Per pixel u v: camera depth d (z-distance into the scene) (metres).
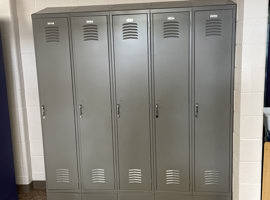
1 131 3.04
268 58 2.93
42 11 3.00
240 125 2.67
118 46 2.88
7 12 3.25
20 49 3.41
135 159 3.05
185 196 3.05
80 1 3.29
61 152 3.13
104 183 3.13
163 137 2.97
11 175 3.24
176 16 2.78
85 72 2.96
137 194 3.11
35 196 3.46
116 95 2.96
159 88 2.90
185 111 2.91
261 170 2.75
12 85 3.38
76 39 2.92
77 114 3.04
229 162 2.95
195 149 2.96
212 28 2.76
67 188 3.20
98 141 3.07
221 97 2.85
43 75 3.02
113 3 3.25
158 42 2.83
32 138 3.58
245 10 2.50
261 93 2.60
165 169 3.03
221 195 3.01
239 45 2.63
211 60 2.81
